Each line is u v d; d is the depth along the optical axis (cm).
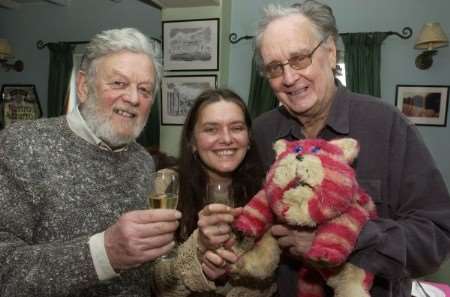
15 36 543
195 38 400
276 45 119
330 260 88
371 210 107
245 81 436
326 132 130
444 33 366
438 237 105
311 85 121
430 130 399
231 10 433
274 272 122
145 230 83
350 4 405
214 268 114
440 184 112
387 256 95
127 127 114
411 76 397
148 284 123
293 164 95
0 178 99
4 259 90
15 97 546
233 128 142
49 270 85
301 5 125
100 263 85
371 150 119
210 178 150
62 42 510
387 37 398
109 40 111
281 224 104
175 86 413
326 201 90
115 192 113
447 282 291
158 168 174
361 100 127
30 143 104
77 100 121
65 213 103
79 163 109
